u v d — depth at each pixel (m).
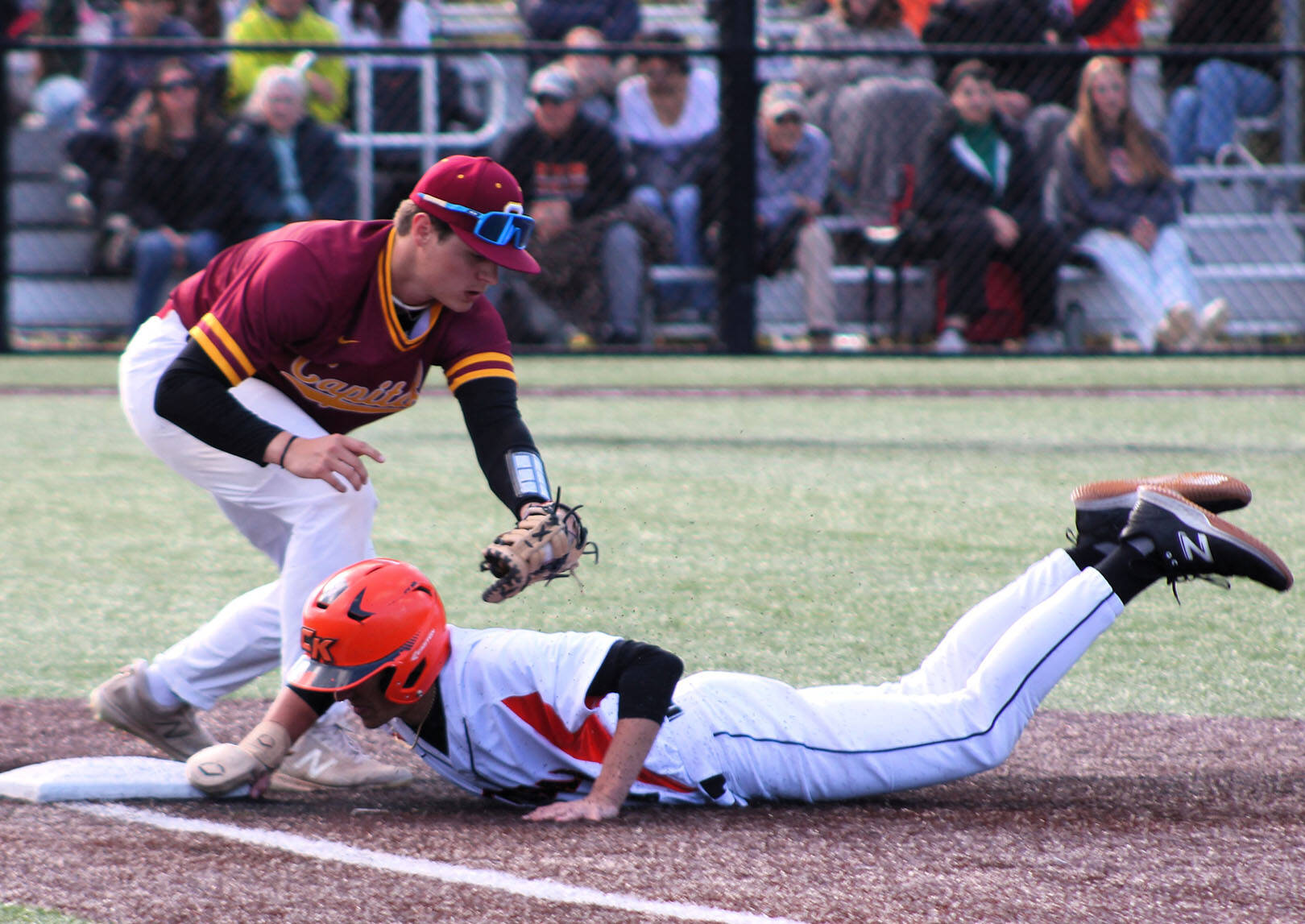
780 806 9.76
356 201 35.12
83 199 36.69
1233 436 25.70
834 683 12.48
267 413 10.14
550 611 14.88
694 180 35.03
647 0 48.47
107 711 10.36
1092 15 36.81
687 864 8.43
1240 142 39.41
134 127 33.31
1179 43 37.78
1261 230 38.50
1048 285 34.56
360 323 9.78
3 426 26.75
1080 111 34.47
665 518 19.39
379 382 10.19
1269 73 38.19
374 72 35.81
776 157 34.75
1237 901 7.89
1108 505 10.62
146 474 22.56
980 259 34.09
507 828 9.16
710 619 14.60
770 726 9.73
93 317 36.25
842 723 9.81
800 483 21.75
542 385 32.22
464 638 9.55
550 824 9.21
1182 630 14.34
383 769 10.30
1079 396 30.88
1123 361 36.31
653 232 34.03
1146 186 34.94
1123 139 34.72
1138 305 35.06
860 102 34.09
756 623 14.46
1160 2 44.59
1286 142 38.38
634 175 34.78
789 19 42.84
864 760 9.73
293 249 9.60
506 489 9.98
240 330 9.50
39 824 9.09
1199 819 9.36
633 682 9.30
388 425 27.62
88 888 8.02
